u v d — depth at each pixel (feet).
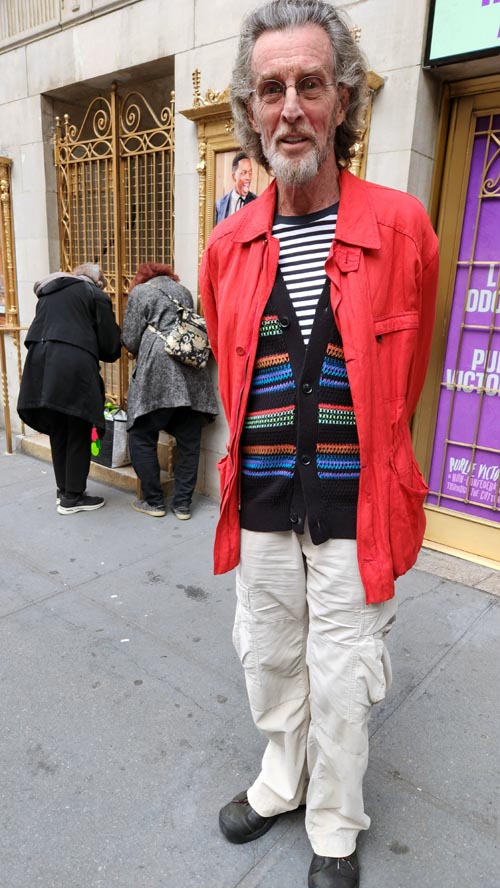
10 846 5.43
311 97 4.10
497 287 9.92
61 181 15.98
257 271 4.57
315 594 4.72
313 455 4.46
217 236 5.09
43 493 14.14
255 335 4.56
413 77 9.21
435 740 6.70
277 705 5.34
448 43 8.77
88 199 15.62
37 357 11.83
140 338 11.96
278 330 4.47
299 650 5.21
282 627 5.08
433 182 10.12
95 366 12.08
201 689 7.52
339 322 4.25
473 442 10.65
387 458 4.46
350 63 4.28
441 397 10.87
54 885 5.08
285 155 4.21
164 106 14.69
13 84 16.11
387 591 4.49
